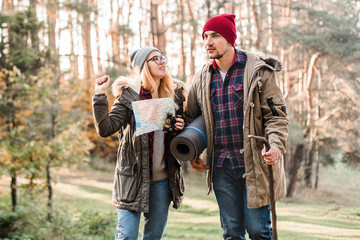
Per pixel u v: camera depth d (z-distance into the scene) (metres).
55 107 10.17
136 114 2.58
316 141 18.58
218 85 2.76
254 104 2.62
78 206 13.02
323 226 5.48
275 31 18.19
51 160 9.90
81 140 10.45
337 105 17.31
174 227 7.95
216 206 11.29
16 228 9.27
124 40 22.58
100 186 19.00
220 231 6.88
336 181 22.58
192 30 19.33
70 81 11.00
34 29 11.17
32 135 9.77
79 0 19.78
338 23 16.53
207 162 2.83
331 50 16.03
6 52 10.69
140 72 2.78
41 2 19.34
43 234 8.72
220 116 2.76
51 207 10.12
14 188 10.40
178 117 2.82
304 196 17.03
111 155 26.72
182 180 2.93
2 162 8.95
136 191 2.66
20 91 9.64
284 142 2.53
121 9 29.47
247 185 2.61
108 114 2.58
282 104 2.62
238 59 2.68
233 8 18.80
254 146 2.59
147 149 2.66
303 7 17.89
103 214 9.63
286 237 4.93
